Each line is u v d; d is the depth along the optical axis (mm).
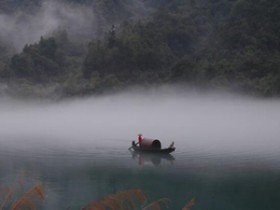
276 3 151750
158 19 184750
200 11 197250
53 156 49719
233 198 29484
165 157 48062
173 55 161250
